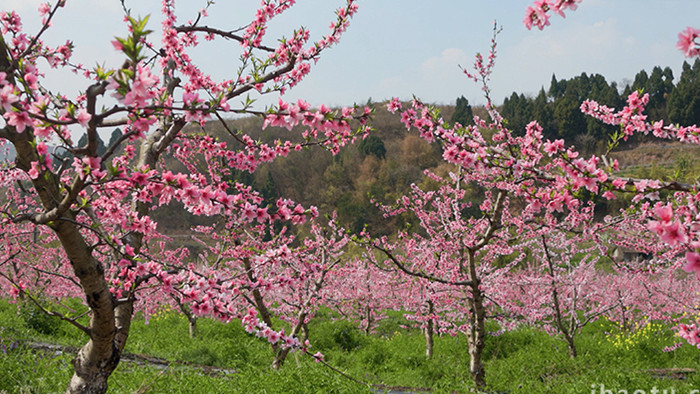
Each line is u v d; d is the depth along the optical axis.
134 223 4.64
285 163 69.31
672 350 13.09
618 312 16.69
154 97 4.52
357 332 15.92
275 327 15.16
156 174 3.90
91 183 3.61
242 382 7.25
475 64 7.87
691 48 2.87
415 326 18.11
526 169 5.01
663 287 15.70
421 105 5.45
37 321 11.57
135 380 6.80
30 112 2.81
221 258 12.68
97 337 4.40
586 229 9.34
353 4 5.75
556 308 12.35
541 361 11.81
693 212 4.23
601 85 91.75
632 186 4.11
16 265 12.62
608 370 9.53
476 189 50.56
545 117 78.19
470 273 8.73
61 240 3.98
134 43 2.47
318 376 7.66
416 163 73.12
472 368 9.14
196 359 10.93
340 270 13.27
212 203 3.88
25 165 3.80
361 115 3.99
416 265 13.45
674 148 71.56
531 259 20.61
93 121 3.35
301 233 41.97
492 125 7.93
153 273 4.29
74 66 6.00
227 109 3.40
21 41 5.02
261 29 6.12
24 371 6.48
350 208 58.03
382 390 9.67
